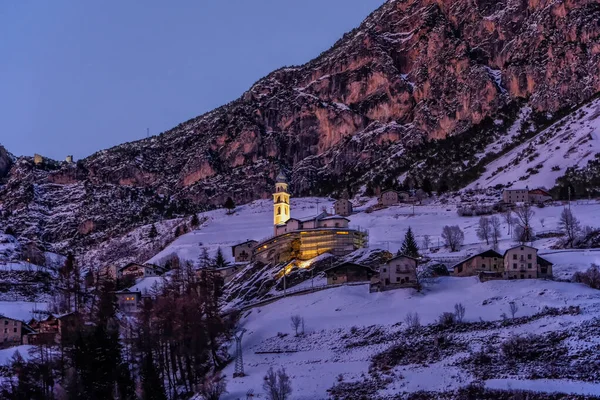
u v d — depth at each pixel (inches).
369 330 6378.0
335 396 5359.3
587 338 5280.5
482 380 5059.1
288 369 6018.7
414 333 6053.2
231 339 7091.5
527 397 4694.9
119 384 5866.1
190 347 6471.5
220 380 5994.1
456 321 6067.9
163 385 6077.8
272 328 7022.6
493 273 7017.7
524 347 5344.5
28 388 5959.6
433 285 7126.0
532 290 6451.8
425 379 5285.4
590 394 4586.6
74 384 5728.3
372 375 5565.9
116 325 7204.7
